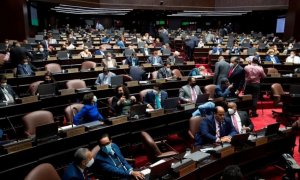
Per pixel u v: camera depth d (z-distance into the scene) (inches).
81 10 770.2
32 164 161.5
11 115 226.1
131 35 697.6
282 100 284.8
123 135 204.4
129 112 217.8
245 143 178.1
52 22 826.2
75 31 726.5
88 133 186.2
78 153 136.9
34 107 238.7
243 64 391.9
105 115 280.2
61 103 257.1
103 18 946.7
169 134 230.1
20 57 353.7
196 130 203.6
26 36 547.8
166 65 346.0
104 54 431.8
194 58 563.5
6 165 153.0
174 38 687.7
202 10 828.6
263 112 322.0
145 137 168.1
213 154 160.2
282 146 196.2
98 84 300.2
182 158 151.7
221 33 781.9
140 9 772.6
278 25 898.1
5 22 534.3
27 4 580.1
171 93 325.1
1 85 245.9
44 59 385.7
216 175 157.5
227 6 827.4
